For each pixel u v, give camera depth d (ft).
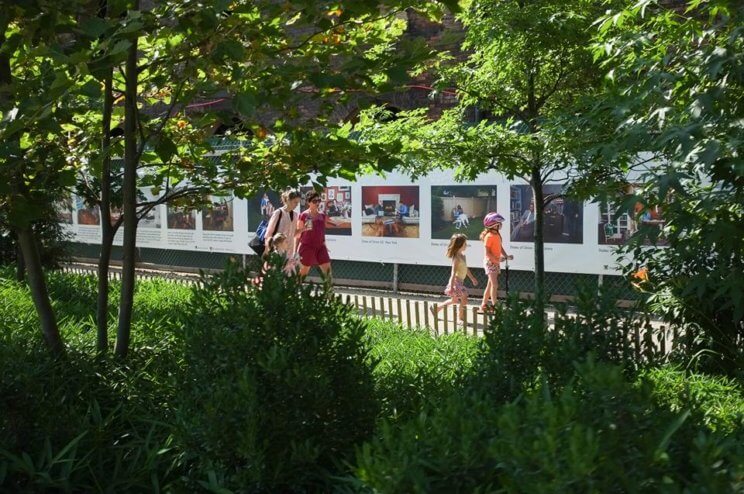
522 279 47.34
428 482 7.57
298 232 42.04
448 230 49.75
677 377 19.11
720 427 11.29
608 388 7.70
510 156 27.68
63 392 15.17
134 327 24.86
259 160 19.75
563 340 12.77
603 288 13.44
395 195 51.67
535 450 6.89
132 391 15.47
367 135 25.43
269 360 10.94
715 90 15.28
